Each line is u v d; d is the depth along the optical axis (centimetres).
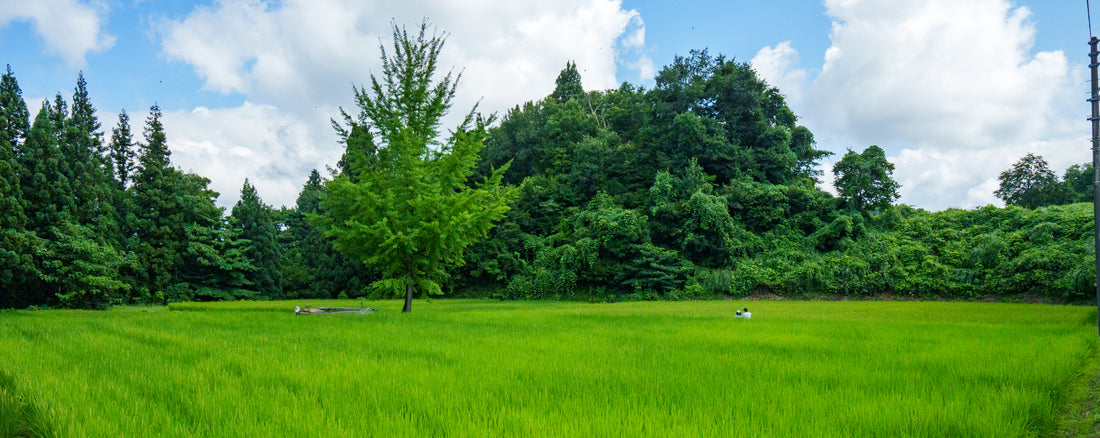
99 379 884
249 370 972
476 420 666
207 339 1420
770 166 7012
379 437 603
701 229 5906
